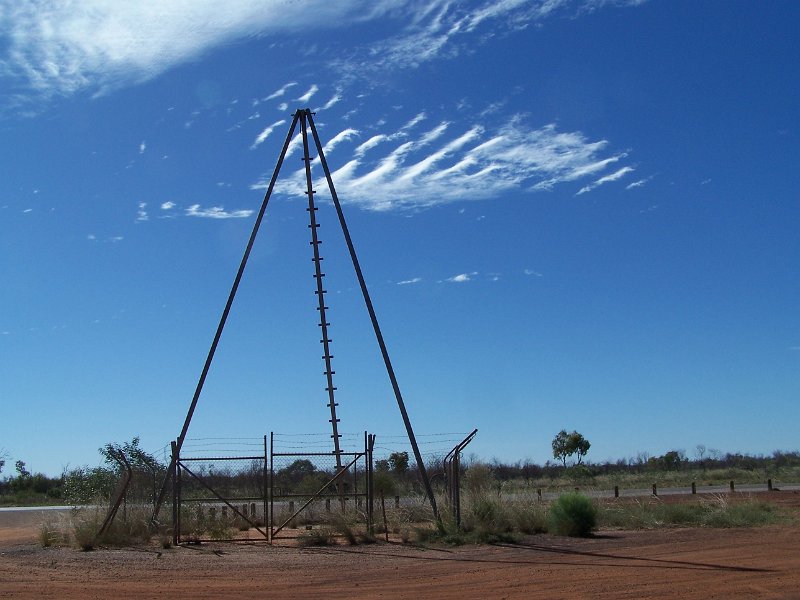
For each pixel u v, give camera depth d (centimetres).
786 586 1536
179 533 2545
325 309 3262
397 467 3903
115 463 3177
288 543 2480
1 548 2512
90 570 1961
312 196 3247
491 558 2052
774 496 4203
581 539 2445
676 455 9000
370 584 1709
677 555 2011
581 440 8850
